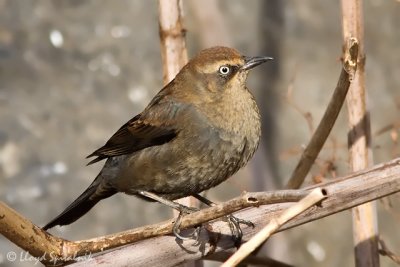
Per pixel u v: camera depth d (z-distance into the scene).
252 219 7.84
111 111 14.61
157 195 9.77
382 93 15.64
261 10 15.51
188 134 9.45
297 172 8.92
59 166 14.24
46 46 14.78
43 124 14.43
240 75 9.57
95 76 14.78
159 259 7.50
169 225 7.41
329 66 15.51
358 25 8.51
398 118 14.77
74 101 14.61
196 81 9.56
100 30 14.99
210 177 9.59
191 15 13.86
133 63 14.92
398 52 15.92
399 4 15.66
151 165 9.58
